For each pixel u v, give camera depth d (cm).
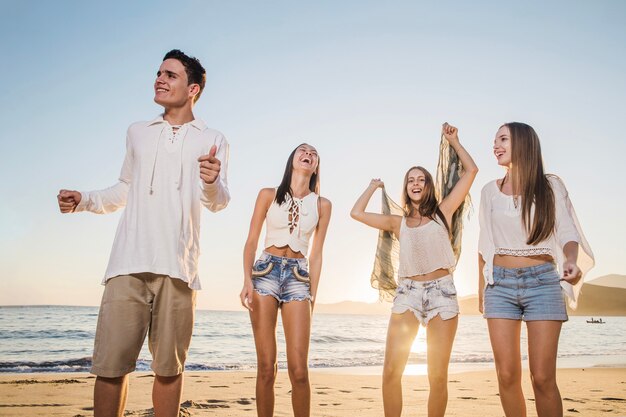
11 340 2086
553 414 310
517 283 332
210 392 694
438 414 385
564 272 310
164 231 264
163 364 260
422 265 402
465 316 7675
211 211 285
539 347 317
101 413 248
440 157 462
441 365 383
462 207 448
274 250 379
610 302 10156
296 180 393
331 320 5219
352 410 577
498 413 562
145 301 260
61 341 2064
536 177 342
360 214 449
